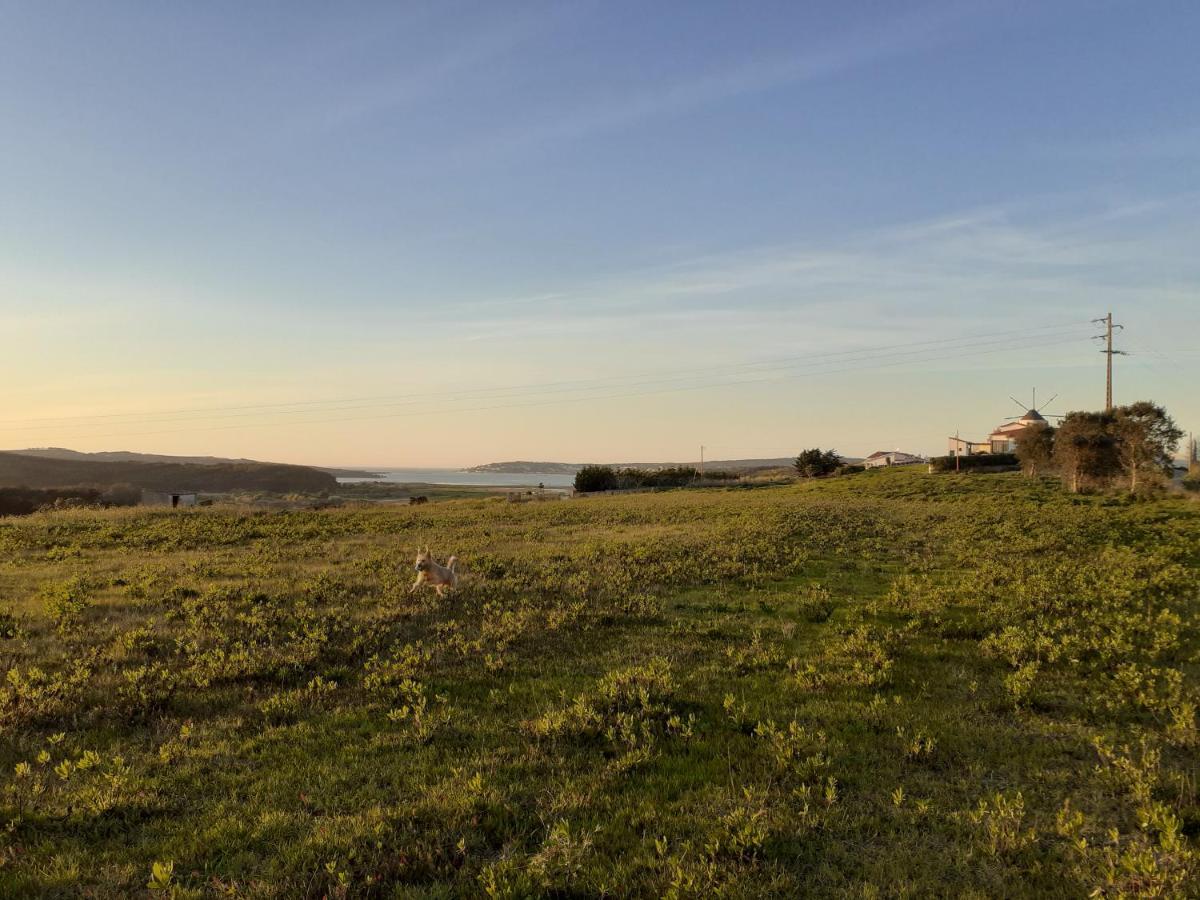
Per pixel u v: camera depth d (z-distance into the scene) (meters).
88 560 20.31
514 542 24.25
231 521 32.72
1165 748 6.70
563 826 4.98
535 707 7.77
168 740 6.84
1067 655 9.70
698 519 32.62
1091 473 48.22
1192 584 15.04
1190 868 4.48
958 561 18.94
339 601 13.74
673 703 7.94
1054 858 4.82
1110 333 62.19
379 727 7.23
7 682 8.34
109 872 4.59
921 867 4.72
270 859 4.77
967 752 6.57
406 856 4.77
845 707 7.79
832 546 22.36
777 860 4.76
